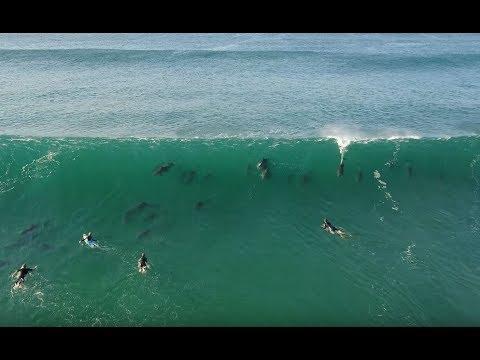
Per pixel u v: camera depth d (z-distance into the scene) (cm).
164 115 2403
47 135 2114
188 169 1942
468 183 1906
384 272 1477
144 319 1302
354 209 1791
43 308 1320
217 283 1436
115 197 1817
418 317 1313
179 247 1582
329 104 2595
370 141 2086
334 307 1353
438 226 1691
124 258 1518
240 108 2517
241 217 1744
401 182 1914
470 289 1406
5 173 1861
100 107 2500
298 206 1805
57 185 1842
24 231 1628
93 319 1294
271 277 1464
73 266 1475
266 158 2000
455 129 2256
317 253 1566
